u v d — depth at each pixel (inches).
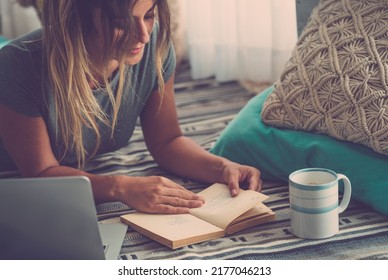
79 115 60.0
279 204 62.9
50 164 63.3
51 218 46.7
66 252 48.4
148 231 56.9
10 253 48.2
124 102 65.6
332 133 63.0
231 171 63.9
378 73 61.7
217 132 83.8
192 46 106.6
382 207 59.4
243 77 102.1
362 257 53.2
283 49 91.3
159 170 72.1
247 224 58.3
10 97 60.6
